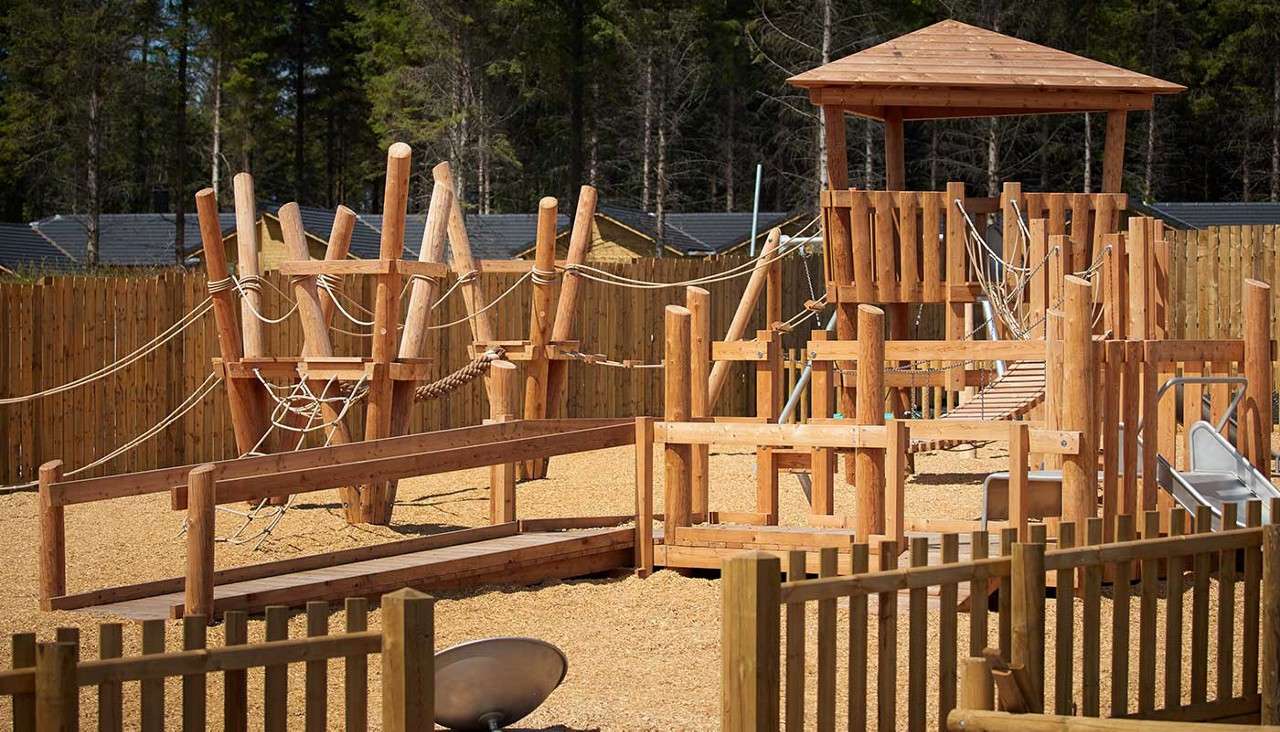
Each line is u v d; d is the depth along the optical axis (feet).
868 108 59.98
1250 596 23.21
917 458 60.29
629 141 177.17
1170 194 188.24
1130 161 177.47
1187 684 26.16
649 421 35.17
